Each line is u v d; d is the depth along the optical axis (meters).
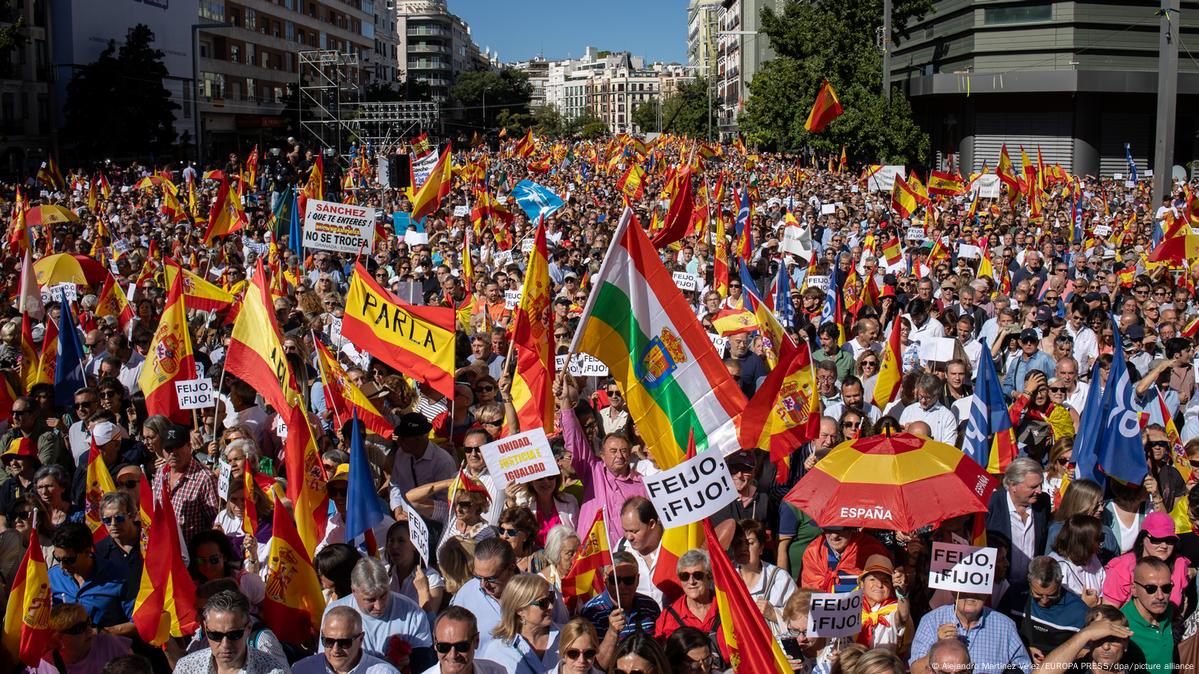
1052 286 16.28
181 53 76.25
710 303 14.06
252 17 88.56
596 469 8.08
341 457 8.18
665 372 6.96
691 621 6.49
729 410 7.03
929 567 6.47
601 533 7.06
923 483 6.79
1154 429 8.77
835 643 6.35
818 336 13.30
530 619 6.11
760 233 22.36
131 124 60.97
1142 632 6.31
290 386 9.13
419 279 17.55
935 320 13.05
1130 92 61.78
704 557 6.40
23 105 60.72
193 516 8.37
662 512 6.50
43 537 8.00
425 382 9.89
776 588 6.94
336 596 6.68
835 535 7.08
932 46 73.44
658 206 25.17
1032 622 6.53
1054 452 8.83
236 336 9.38
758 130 55.22
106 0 66.88
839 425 8.98
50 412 10.70
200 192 37.09
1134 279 17.92
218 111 82.81
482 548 6.48
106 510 7.38
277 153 60.28
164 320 10.10
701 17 184.00
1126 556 6.86
